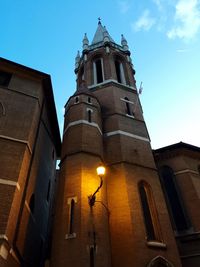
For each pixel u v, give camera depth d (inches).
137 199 703.1
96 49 1482.5
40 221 873.5
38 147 830.5
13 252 582.6
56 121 1039.6
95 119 901.8
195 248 717.9
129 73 1337.4
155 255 600.7
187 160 952.9
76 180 684.7
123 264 581.0
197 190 852.6
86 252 550.3
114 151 836.6
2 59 828.6
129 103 1091.3
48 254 888.9
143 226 648.4
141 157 839.1
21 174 629.9
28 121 726.5
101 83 1205.1
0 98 740.0
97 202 655.1
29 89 816.9
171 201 863.1
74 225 594.2
